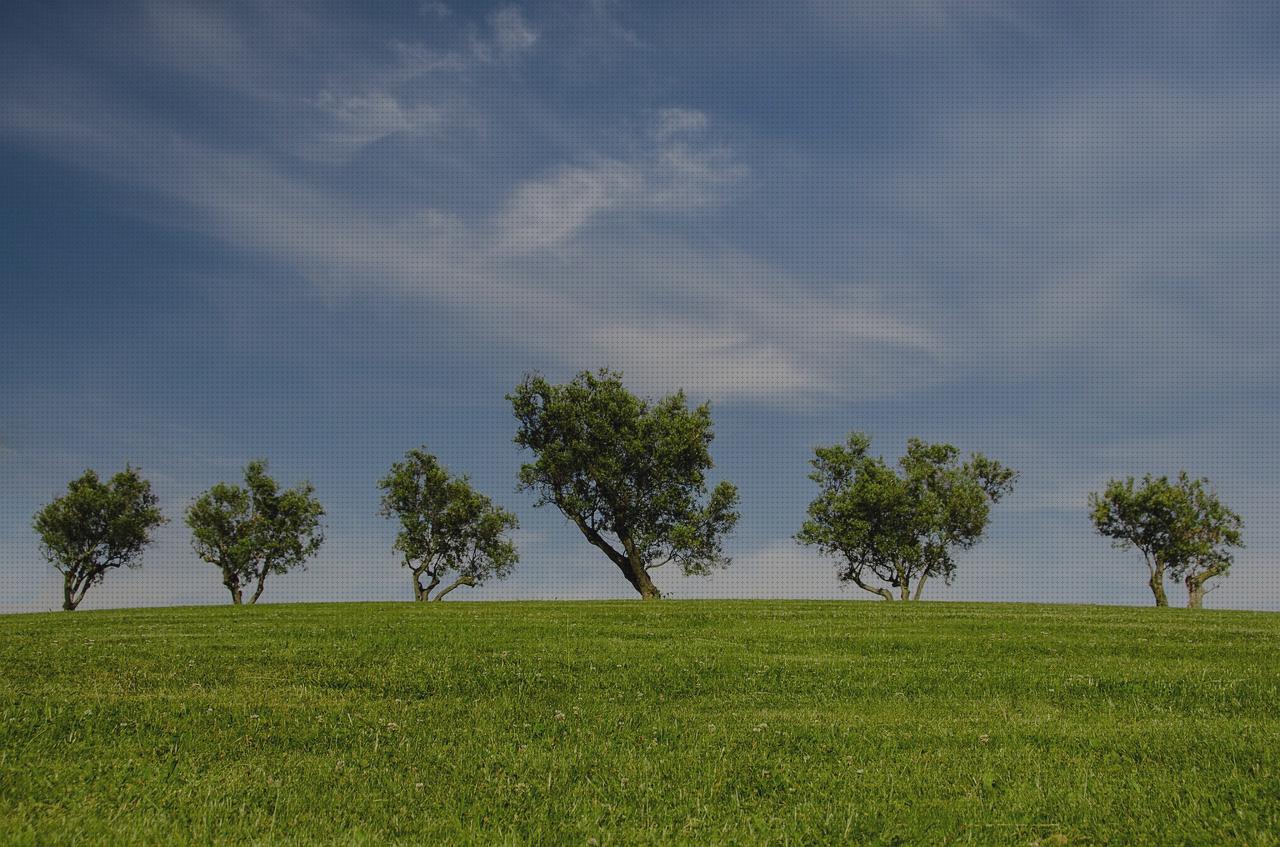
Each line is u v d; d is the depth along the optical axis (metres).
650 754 9.33
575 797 7.88
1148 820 7.02
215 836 6.81
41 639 20.62
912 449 66.19
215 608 33.97
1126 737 9.71
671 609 31.25
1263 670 15.21
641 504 56.28
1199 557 61.72
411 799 7.74
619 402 56.88
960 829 7.08
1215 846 6.47
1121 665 15.95
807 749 9.51
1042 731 10.14
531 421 57.19
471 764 8.86
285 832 6.94
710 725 10.61
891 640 20.17
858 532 63.12
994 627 23.89
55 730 9.83
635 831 7.05
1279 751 8.77
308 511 69.19
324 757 9.05
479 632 21.84
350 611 30.94
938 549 65.00
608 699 12.52
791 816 7.39
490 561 69.06
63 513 66.25
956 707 11.95
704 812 7.54
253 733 9.99
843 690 13.33
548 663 15.86
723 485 57.38
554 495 56.75
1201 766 8.44
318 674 14.48
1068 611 31.62
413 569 68.56
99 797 7.61
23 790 7.68
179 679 13.85
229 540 67.56
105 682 13.52
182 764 8.66
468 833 6.92
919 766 8.77
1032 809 7.39
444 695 12.83
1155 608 34.78
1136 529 63.44
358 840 6.69
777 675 14.62
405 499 68.44
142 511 69.19
